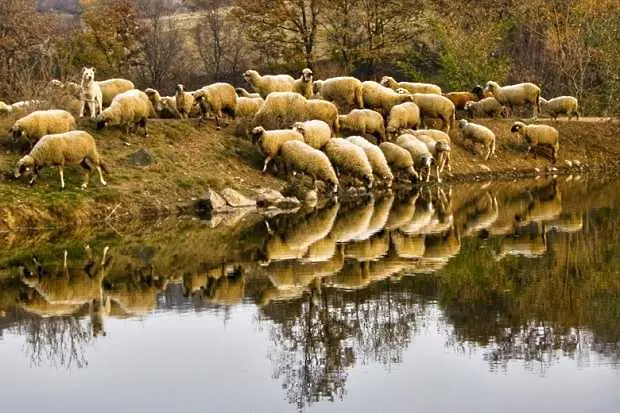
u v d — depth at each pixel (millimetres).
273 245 30625
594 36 68000
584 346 20500
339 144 41188
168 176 37688
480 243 31203
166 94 71125
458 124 51594
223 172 39312
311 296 24547
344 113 46719
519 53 77375
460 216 36844
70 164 34562
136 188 36281
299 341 21266
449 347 20672
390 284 25734
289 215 36500
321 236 32188
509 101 53406
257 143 39312
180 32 89625
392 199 41000
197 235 32219
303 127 40125
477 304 23766
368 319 22656
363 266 27734
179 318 22750
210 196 37000
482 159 50250
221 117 43438
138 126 39906
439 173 47094
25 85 42469
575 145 54688
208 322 22438
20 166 33688
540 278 26453
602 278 26281
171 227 33625
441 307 23547
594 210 38562
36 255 28984
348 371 19453
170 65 74875
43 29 69188
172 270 27219
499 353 20391
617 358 19844
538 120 56469
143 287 25406
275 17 72000
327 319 22594
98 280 26078
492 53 71812
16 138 35062
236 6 79938
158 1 97562
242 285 25625
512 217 36719
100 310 23312
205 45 82500
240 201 37750
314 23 72500
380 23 73562
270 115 42094
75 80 49656
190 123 41844
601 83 71625
